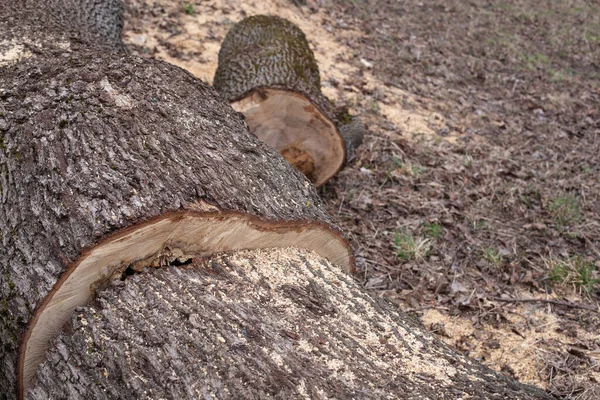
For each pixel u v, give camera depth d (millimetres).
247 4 8578
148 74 3127
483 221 5465
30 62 3412
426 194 5684
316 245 3162
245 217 2684
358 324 2576
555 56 11375
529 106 8586
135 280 2449
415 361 2443
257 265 2730
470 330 4137
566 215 5695
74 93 2838
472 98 8375
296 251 3012
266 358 2232
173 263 2619
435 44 9953
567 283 4715
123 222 2350
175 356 2199
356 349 2400
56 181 2502
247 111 4988
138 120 2795
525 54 10852
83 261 2324
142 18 7438
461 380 2379
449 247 5020
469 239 5129
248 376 2148
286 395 2098
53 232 2379
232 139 3100
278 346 2293
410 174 5926
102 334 2289
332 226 3162
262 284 2613
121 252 2418
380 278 4496
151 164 2604
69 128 2676
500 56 10320
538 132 7809
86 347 2283
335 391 2154
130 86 2965
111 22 5207
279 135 5105
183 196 2523
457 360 2533
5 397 2441
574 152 7395
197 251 2652
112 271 2451
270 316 2430
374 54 8781
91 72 2980
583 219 5754
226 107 3375
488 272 4797
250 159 3047
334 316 2576
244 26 5801
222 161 2855
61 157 2578
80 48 3902
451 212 5477
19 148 2672
